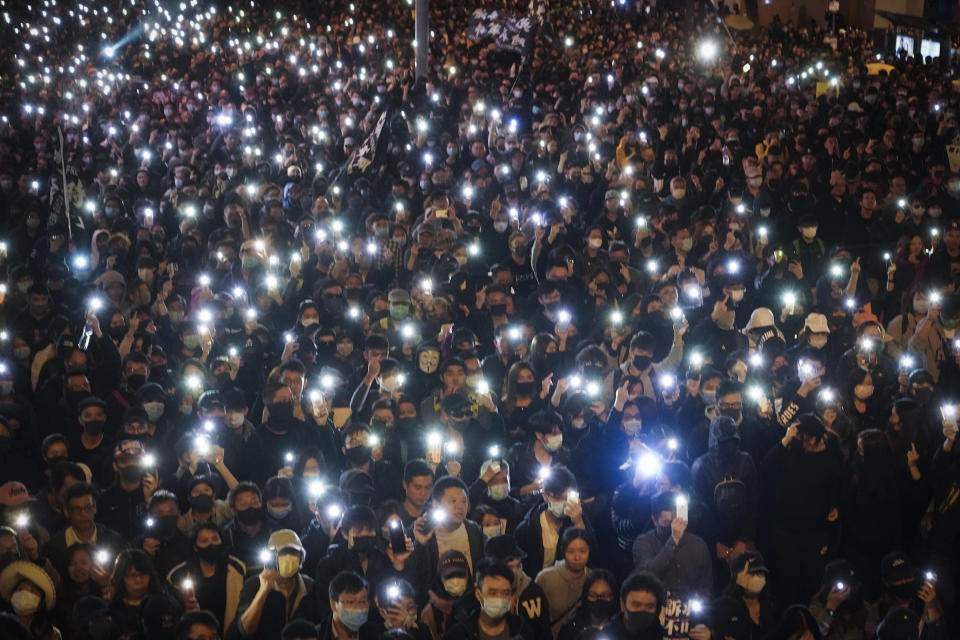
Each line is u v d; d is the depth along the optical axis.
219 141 18.48
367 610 6.18
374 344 9.27
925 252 12.49
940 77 30.28
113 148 18.17
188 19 34.56
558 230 12.78
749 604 6.86
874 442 8.05
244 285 11.91
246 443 8.53
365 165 16.39
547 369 9.99
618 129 19.09
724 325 10.58
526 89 23.20
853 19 43.75
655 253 13.47
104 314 10.64
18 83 24.66
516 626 6.45
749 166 14.74
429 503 7.43
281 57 28.97
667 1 40.25
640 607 6.23
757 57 33.03
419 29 22.86
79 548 6.96
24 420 8.89
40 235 14.50
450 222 13.66
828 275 11.68
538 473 8.11
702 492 7.86
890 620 6.55
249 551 7.27
